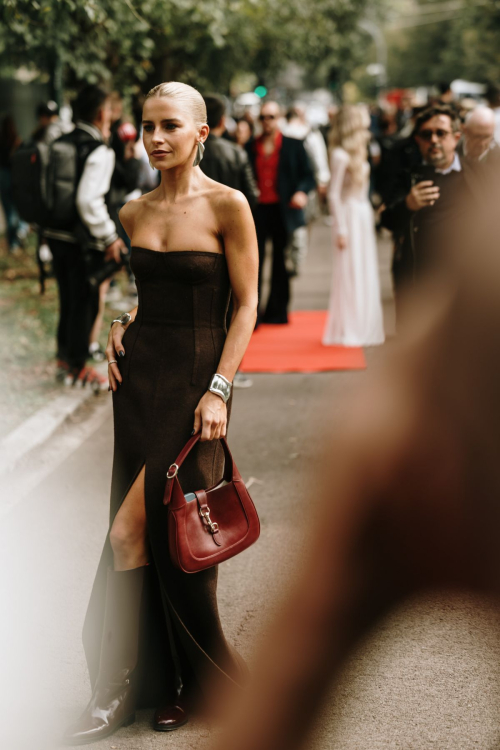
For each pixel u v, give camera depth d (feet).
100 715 9.16
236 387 24.04
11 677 10.48
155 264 9.04
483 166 13.42
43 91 72.38
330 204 27.71
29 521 15.35
